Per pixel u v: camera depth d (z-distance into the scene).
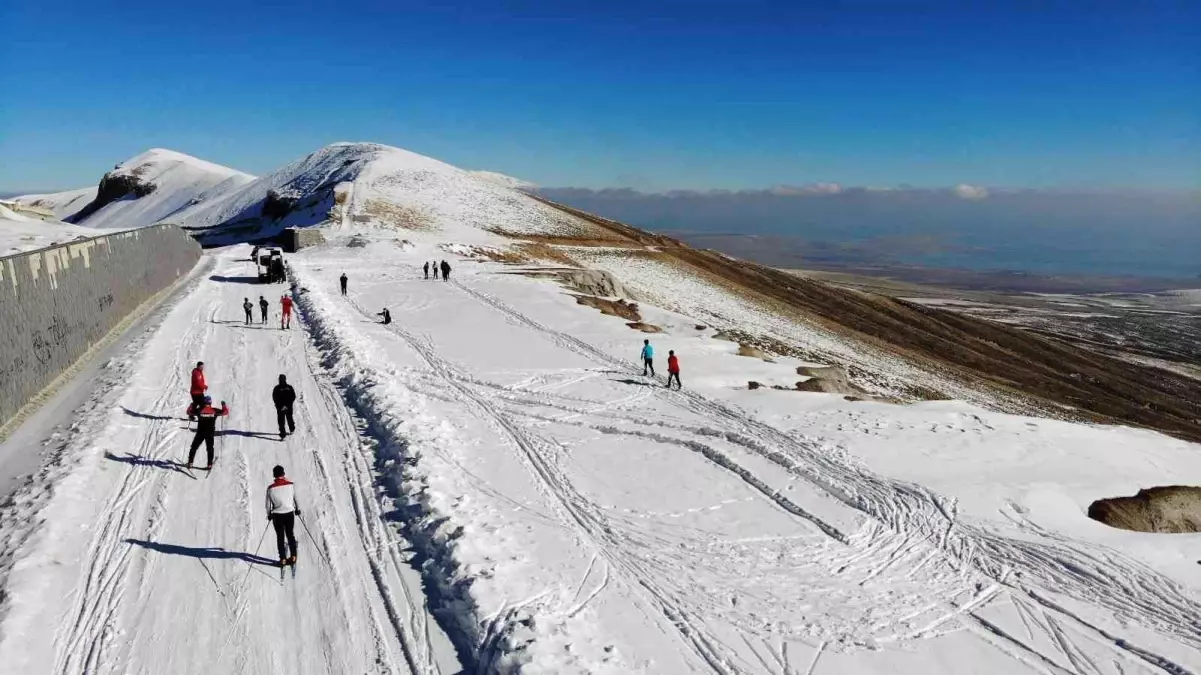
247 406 17.11
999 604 10.67
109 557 9.89
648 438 17.48
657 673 8.30
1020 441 17.55
